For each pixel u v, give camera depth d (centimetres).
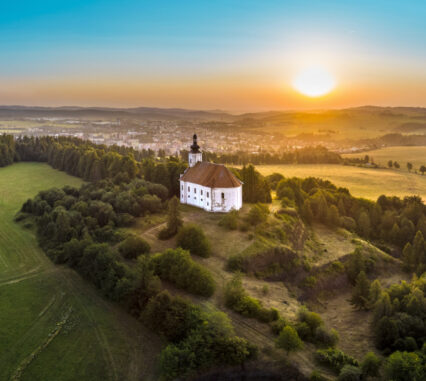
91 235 11325
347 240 13275
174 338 6912
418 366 5994
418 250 12169
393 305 8219
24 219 13775
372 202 16900
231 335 6644
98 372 6356
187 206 13200
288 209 13425
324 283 10375
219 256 9750
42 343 7056
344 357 6469
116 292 8125
